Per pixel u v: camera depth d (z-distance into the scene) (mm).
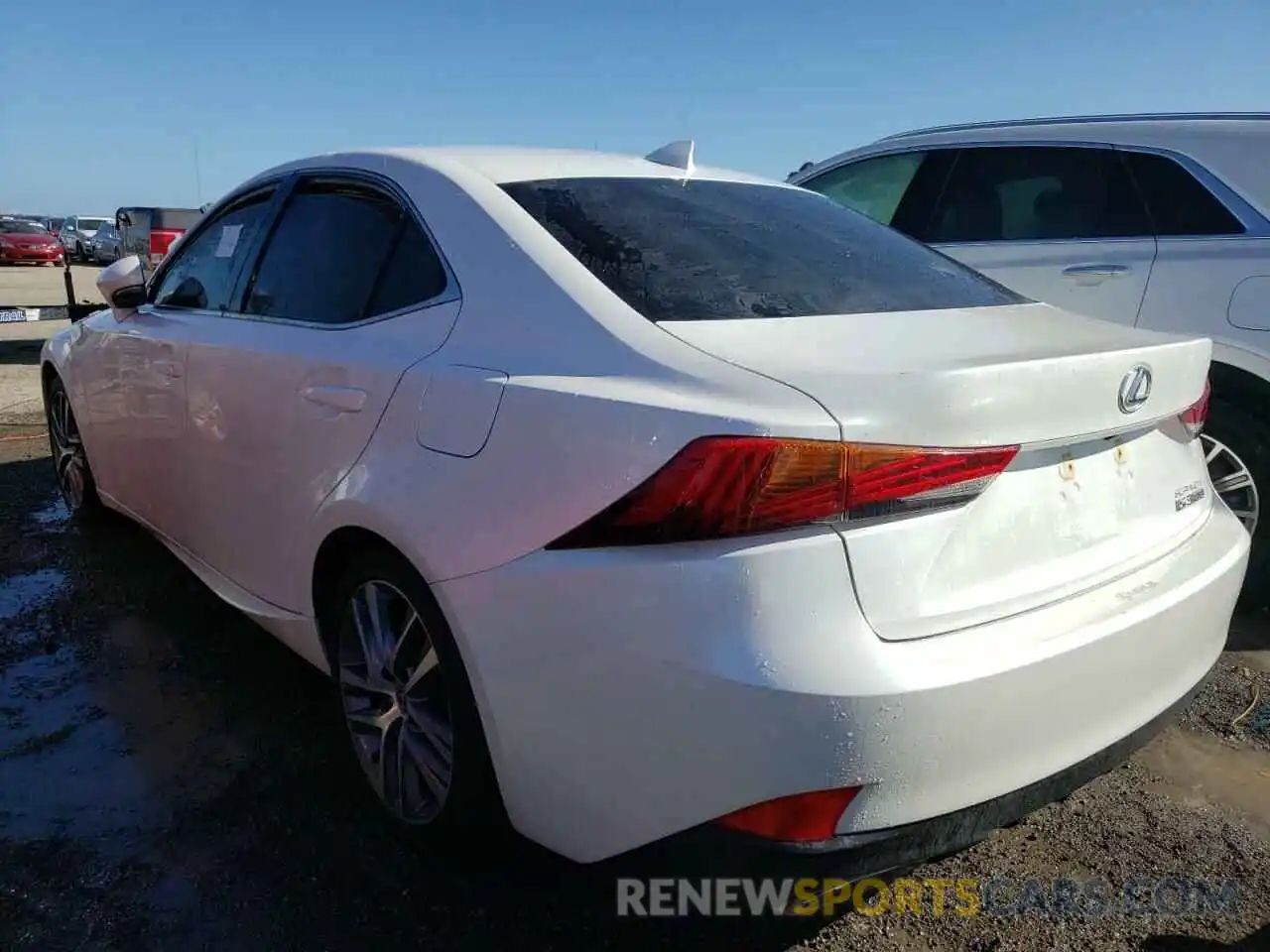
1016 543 1938
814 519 1694
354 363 2455
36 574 4242
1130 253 4176
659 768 1757
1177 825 2660
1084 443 2117
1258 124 4078
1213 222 4039
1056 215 4441
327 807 2645
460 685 2119
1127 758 2076
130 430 3770
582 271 2227
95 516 4809
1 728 3014
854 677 1651
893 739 1669
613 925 2246
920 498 1766
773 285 2342
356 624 2516
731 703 1655
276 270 3068
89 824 2559
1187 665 2174
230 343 3016
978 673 1732
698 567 1688
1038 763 1857
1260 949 2221
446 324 2342
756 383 1813
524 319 2189
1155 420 2230
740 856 1717
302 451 2615
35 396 8422
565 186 2586
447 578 2049
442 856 2389
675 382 1875
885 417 1733
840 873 1727
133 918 2230
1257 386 3885
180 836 2520
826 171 5363
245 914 2254
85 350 4164
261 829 2551
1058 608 1945
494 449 2021
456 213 2482
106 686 3285
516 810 2059
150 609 3900
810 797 1664
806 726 1639
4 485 5656
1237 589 2371
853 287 2443
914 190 4914
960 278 2768
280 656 3514
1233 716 3213
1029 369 1884
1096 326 2459
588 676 1814
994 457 1853
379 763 2525
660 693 1723
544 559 1876
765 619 1663
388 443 2297
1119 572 2109
